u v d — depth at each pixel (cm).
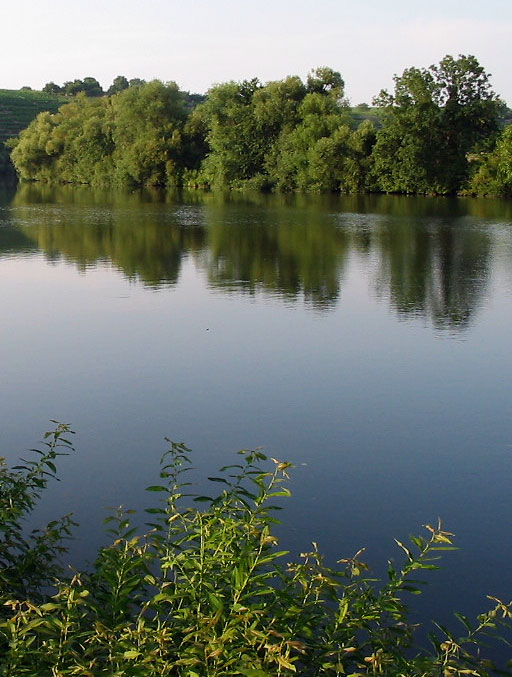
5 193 5966
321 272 2098
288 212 4059
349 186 5472
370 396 1037
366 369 1158
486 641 518
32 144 7431
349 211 4106
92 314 1538
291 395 1038
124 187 6581
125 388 1064
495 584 591
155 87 6488
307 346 1290
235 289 1830
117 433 901
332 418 955
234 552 359
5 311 1570
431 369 1159
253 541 363
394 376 1123
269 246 2652
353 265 2225
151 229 3209
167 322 1466
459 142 5281
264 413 971
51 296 1738
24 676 309
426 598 572
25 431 907
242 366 1169
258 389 1062
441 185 5294
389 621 466
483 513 710
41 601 421
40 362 1188
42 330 1399
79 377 1112
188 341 1318
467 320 1490
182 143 6512
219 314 1540
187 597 349
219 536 367
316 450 857
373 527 683
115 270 2134
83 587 395
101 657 327
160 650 318
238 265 2228
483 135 5303
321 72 5922
